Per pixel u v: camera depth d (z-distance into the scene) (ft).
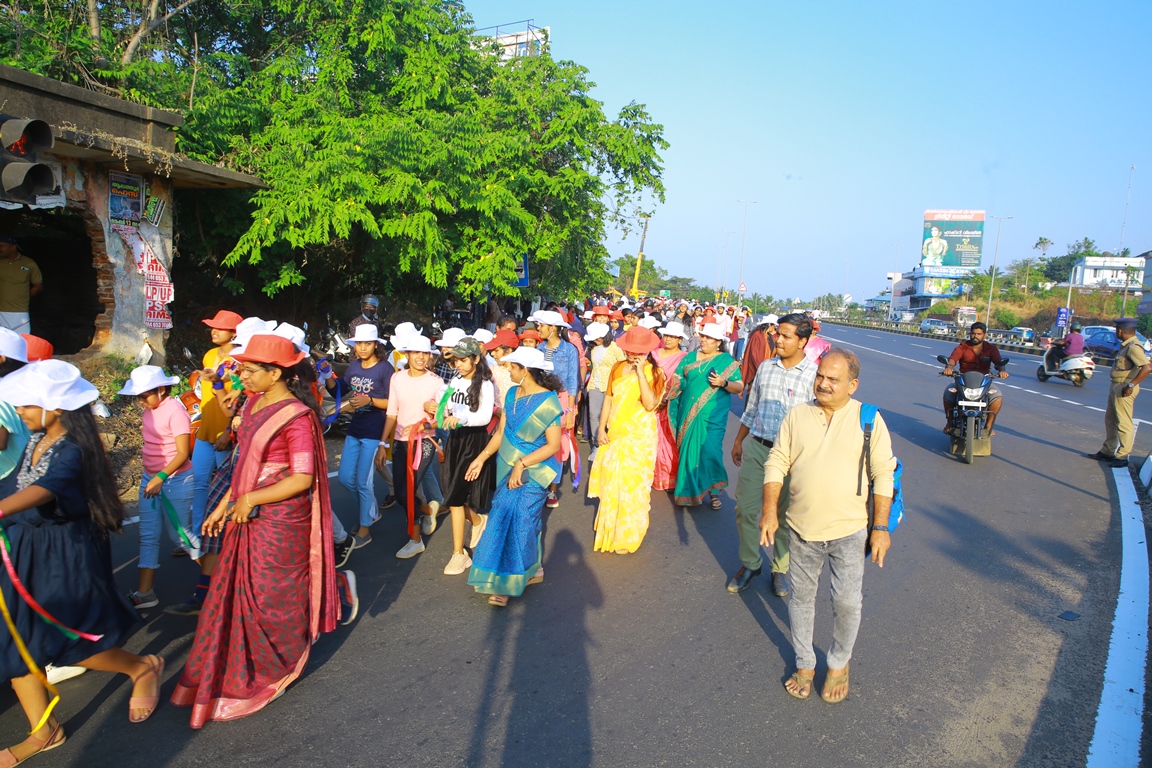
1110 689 13.51
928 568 19.42
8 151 16.65
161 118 32.48
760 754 11.35
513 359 16.48
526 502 16.49
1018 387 63.41
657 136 54.03
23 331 30.81
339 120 38.19
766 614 16.43
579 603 16.74
